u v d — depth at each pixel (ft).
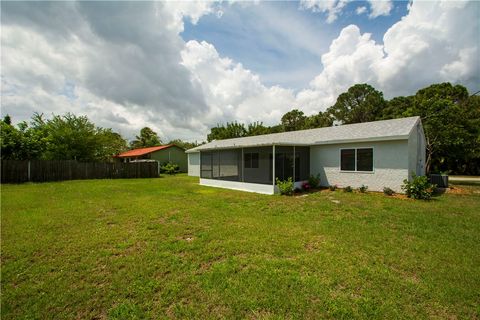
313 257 12.50
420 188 29.27
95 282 10.25
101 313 8.30
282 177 40.34
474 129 45.06
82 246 14.15
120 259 12.37
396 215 21.35
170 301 8.86
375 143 35.01
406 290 9.43
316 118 120.98
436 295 9.08
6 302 8.76
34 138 58.18
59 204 26.55
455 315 8.07
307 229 17.35
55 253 13.20
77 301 8.86
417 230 16.94
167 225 18.48
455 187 40.11
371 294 9.15
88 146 73.41
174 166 88.69
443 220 19.53
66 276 10.73
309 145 42.27
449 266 11.50
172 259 12.34
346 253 13.04
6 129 54.39
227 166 51.62
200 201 28.99
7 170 49.90
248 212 22.94
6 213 22.22
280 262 11.91
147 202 28.04
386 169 33.99
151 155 93.09
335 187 37.91
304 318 7.88
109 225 18.61
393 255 12.76
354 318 7.82
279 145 38.58
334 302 8.65
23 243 14.57
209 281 10.12
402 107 84.48
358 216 21.18
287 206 25.88
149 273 10.91
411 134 33.99
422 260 12.15
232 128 118.32
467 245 14.15
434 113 45.21
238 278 10.37
